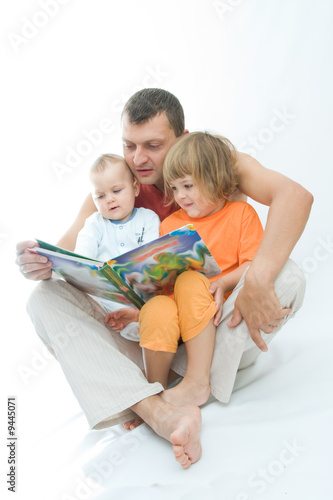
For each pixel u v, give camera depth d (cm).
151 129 124
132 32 206
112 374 104
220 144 119
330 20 193
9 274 203
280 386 115
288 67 199
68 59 205
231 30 205
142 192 141
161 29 207
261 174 117
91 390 103
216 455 95
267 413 105
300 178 192
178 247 102
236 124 205
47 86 206
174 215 129
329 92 193
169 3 206
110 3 205
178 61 209
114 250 133
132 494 90
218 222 121
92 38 206
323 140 192
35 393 153
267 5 200
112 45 206
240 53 204
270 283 104
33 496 97
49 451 114
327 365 122
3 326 198
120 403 102
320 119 193
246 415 105
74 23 205
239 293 107
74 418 129
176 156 117
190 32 207
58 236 207
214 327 108
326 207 187
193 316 105
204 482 89
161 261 105
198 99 209
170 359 109
